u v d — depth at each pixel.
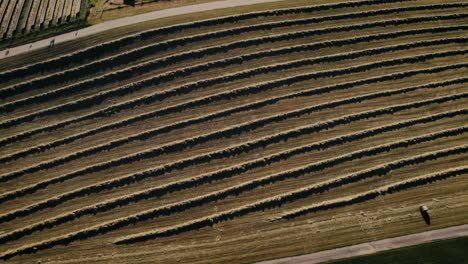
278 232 31.39
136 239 31.05
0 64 36.19
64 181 32.97
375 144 35.00
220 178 33.25
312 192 32.91
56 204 32.12
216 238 31.19
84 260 30.52
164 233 31.27
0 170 33.12
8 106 35.19
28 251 30.52
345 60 38.72
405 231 31.53
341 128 35.56
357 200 32.56
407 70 38.56
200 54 37.97
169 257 30.64
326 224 31.72
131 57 37.50
